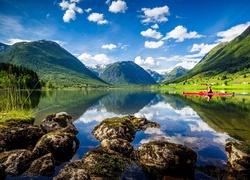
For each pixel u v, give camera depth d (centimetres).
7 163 1216
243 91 11106
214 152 1557
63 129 2070
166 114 3459
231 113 3372
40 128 1958
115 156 1316
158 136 2052
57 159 1471
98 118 3070
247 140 1823
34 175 1187
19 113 2330
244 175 1198
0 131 1636
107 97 7925
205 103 5112
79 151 1641
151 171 1227
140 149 1408
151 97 7869
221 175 1203
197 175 1211
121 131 1981
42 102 5231
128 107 4456
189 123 2658
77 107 4338
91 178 1084
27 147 1678
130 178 1134
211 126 2431
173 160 1248
